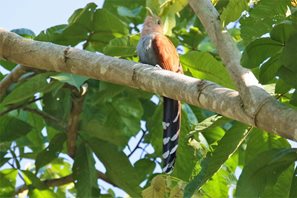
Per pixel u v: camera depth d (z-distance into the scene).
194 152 9.90
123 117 12.60
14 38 8.27
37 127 12.63
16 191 12.09
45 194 11.86
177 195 8.13
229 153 7.85
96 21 11.36
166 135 10.08
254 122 6.58
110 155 11.11
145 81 7.38
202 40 12.73
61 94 11.89
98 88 12.37
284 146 8.99
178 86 7.16
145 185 12.23
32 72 10.70
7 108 11.77
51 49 8.04
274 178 7.91
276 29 6.81
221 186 10.16
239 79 6.89
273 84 8.03
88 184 11.11
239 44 10.70
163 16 10.35
